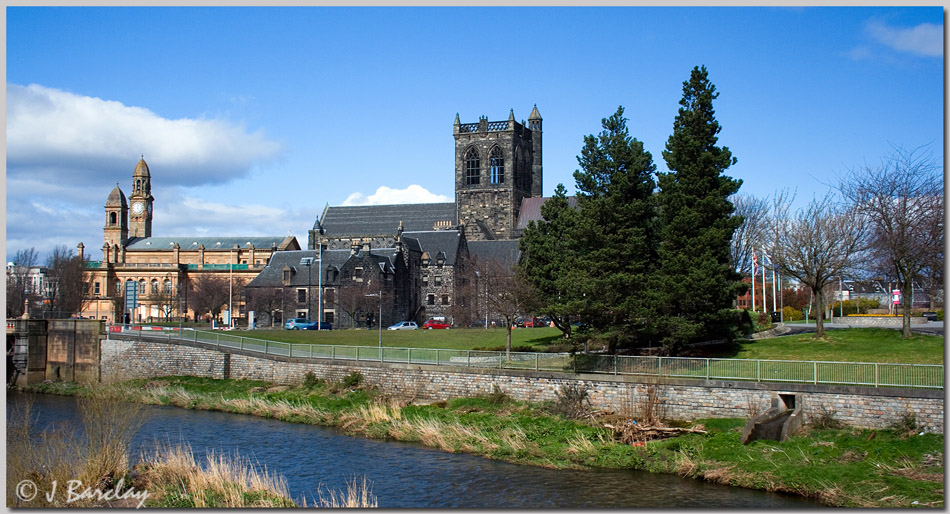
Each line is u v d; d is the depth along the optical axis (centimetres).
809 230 7262
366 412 6175
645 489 4147
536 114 19800
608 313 6519
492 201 18388
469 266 13738
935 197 6625
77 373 9531
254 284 14712
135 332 9756
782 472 4162
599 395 5728
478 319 13200
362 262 14038
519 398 6141
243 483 4019
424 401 6594
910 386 4597
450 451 5106
